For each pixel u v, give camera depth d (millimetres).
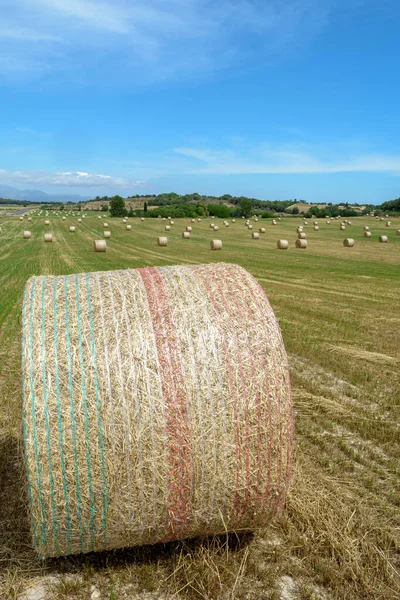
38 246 39719
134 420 3961
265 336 4391
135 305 4359
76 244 41344
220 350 4219
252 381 4215
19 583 4160
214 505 4227
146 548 4605
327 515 4938
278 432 4289
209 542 4652
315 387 8609
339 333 12523
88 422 3912
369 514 5055
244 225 68500
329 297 17828
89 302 4363
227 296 4570
